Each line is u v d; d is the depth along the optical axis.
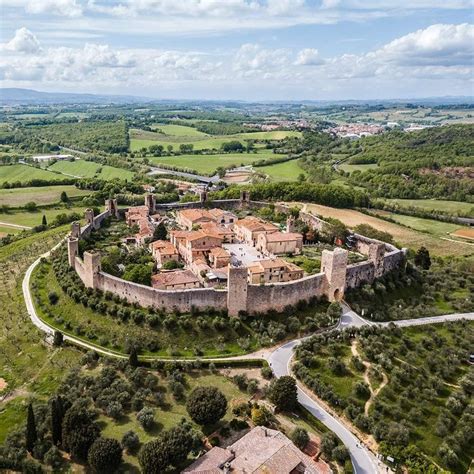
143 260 147.00
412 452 83.19
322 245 176.62
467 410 94.50
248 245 172.62
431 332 123.94
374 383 99.56
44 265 155.62
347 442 86.62
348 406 93.50
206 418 84.50
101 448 75.69
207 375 102.88
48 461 78.94
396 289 145.88
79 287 129.38
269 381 101.00
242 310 120.25
